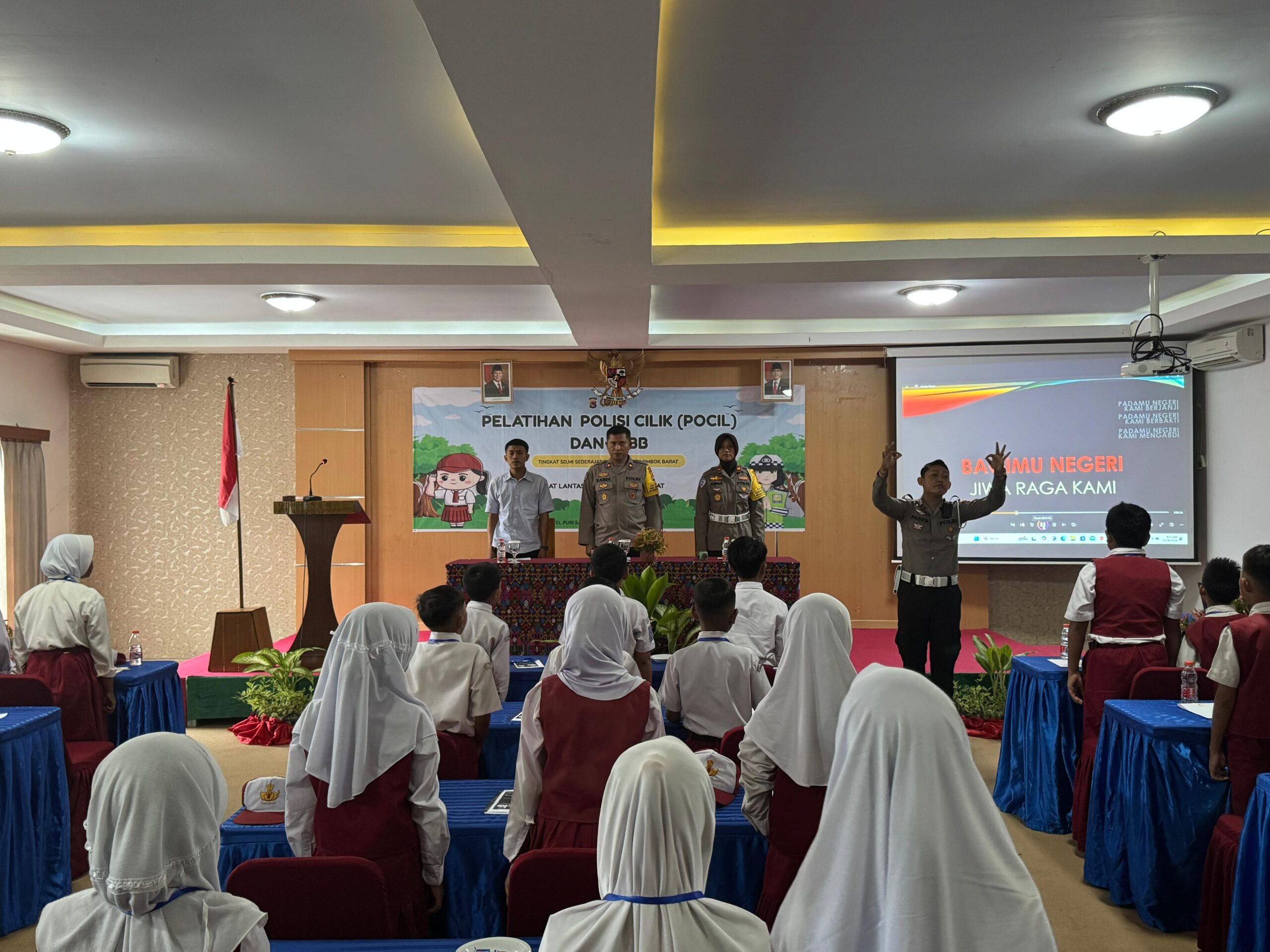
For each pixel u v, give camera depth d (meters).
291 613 9.13
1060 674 4.39
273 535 9.13
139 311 7.87
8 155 3.95
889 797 1.49
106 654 4.59
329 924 2.04
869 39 2.89
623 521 6.93
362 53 3.00
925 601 5.62
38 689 3.95
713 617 3.54
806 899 1.54
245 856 2.60
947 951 1.40
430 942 1.94
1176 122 3.40
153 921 1.48
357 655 2.36
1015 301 7.45
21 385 8.30
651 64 2.57
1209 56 3.04
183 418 9.09
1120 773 3.63
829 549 8.96
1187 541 8.23
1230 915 2.89
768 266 5.09
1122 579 4.12
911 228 5.07
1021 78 3.20
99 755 4.34
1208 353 7.61
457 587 5.91
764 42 2.91
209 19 2.77
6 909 3.48
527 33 2.38
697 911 1.41
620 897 1.42
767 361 8.77
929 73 3.15
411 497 9.05
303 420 8.88
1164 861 3.37
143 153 3.94
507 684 4.16
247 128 3.65
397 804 2.37
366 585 8.99
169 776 1.51
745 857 2.61
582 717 2.59
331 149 3.88
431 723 2.46
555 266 5.05
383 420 9.06
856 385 8.94
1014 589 8.89
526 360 8.91
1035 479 8.48
